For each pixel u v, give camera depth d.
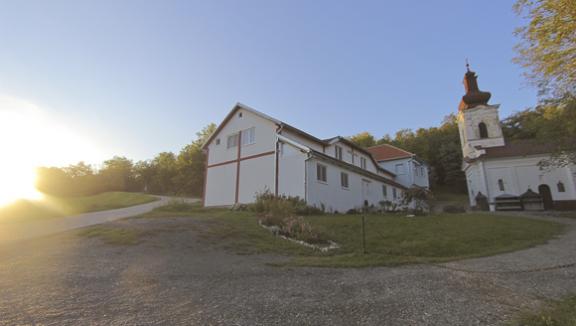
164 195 50.03
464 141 30.62
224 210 17.11
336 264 7.14
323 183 18.06
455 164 50.06
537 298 4.71
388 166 36.03
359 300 4.66
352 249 9.04
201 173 51.69
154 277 5.71
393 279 5.97
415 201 22.95
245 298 4.66
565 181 23.00
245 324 3.66
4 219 17.73
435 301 4.62
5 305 4.12
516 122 42.53
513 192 24.30
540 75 9.98
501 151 26.19
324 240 9.95
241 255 7.95
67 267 6.27
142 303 4.31
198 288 5.14
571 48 8.14
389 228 11.71
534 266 6.90
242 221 12.11
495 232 11.35
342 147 25.52
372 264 7.23
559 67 8.86
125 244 8.40
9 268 6.16
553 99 12.68
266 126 20.20
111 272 5.97
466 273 6.43
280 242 9.42
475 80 31.20
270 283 5.57
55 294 4.62
